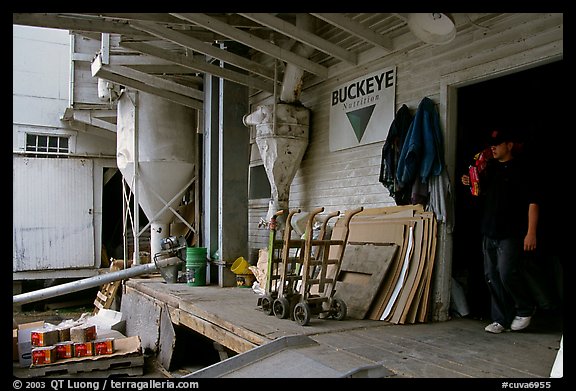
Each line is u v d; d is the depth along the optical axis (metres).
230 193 7.48
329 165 6.86
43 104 11.90
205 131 8.10
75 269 12.12
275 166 7.02
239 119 7.62
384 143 5.79
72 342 6.13
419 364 3.19
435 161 4.88
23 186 11.60
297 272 5.52
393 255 4.88
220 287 7.22
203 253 7.50
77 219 12.11
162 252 8.02
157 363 6.34
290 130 6.93
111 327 7.62
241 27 6.24
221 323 4.62
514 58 4.37
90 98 10.53
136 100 8.77
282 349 3.50
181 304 5.80
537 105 5.93
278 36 6.66
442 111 5.05
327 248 4.52
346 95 6.53
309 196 7.27
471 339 3.91
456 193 5.29
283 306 4.57
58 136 12.09
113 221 13.88
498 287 4.22
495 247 4.20
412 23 4.38
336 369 3.04
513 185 4.07
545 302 4.69
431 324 4.49
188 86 8.70
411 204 5.10
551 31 4.10
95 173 12.36
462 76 4.84
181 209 10.09
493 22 4.55
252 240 9.02
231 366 3.25
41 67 11.91
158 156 8.78
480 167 4.58
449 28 4.27
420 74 5.38
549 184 5.58
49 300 12.34
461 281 5.12
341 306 4.57
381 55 5.86
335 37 6.33
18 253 11.52
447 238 4.80
